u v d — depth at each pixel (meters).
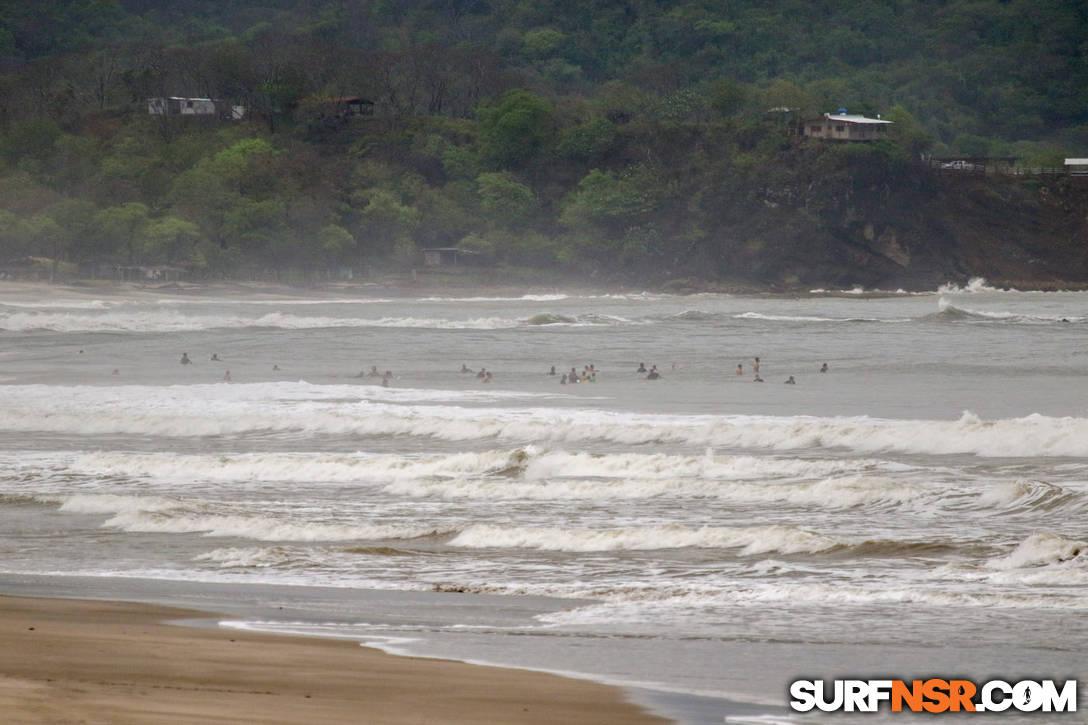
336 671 51.22
